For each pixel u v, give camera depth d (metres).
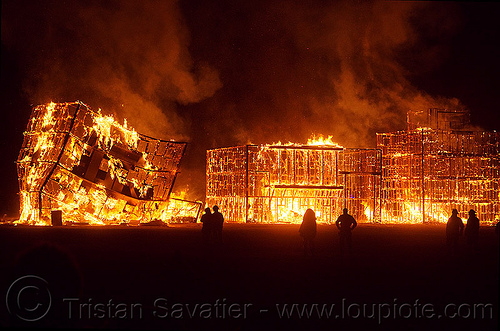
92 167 36.41
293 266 17.86
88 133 38.62
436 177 45.06
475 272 16.84
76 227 34.34
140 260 18.44
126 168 38.28
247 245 24.62
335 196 43.84
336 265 18.31
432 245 25.83
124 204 37.94
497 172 45.81
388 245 25.56
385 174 47.31
